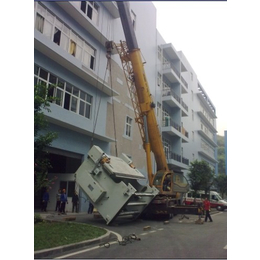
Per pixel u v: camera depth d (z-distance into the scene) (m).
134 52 14.58
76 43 16.41
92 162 11.10
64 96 15.20
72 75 15.82
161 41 30.39
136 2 24.50
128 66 15.09
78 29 16.55
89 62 17.67
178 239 8.34
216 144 52.97
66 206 16.06
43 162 9.05
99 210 10.70
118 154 19.81
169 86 31.92
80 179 10.98
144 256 6.04
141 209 13.19
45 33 13.95
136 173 12.73
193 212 13.50
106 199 10.66
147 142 14.81
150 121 14.83
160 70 28.78
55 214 13.98
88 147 16.97
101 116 18.14
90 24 16.70
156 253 6.34
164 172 14.89
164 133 28.61
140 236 8.73
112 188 10.64
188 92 39.41
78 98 16.34
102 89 18.08
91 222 11.27
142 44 25.05
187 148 38.06
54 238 7.09
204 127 48.03
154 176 14.79
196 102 44.50
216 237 8.88
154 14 28.59
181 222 13.74
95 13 18.25
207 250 6.78
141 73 14.62
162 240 8.09
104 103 18.66
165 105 29.83
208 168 29.75
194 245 7.43
